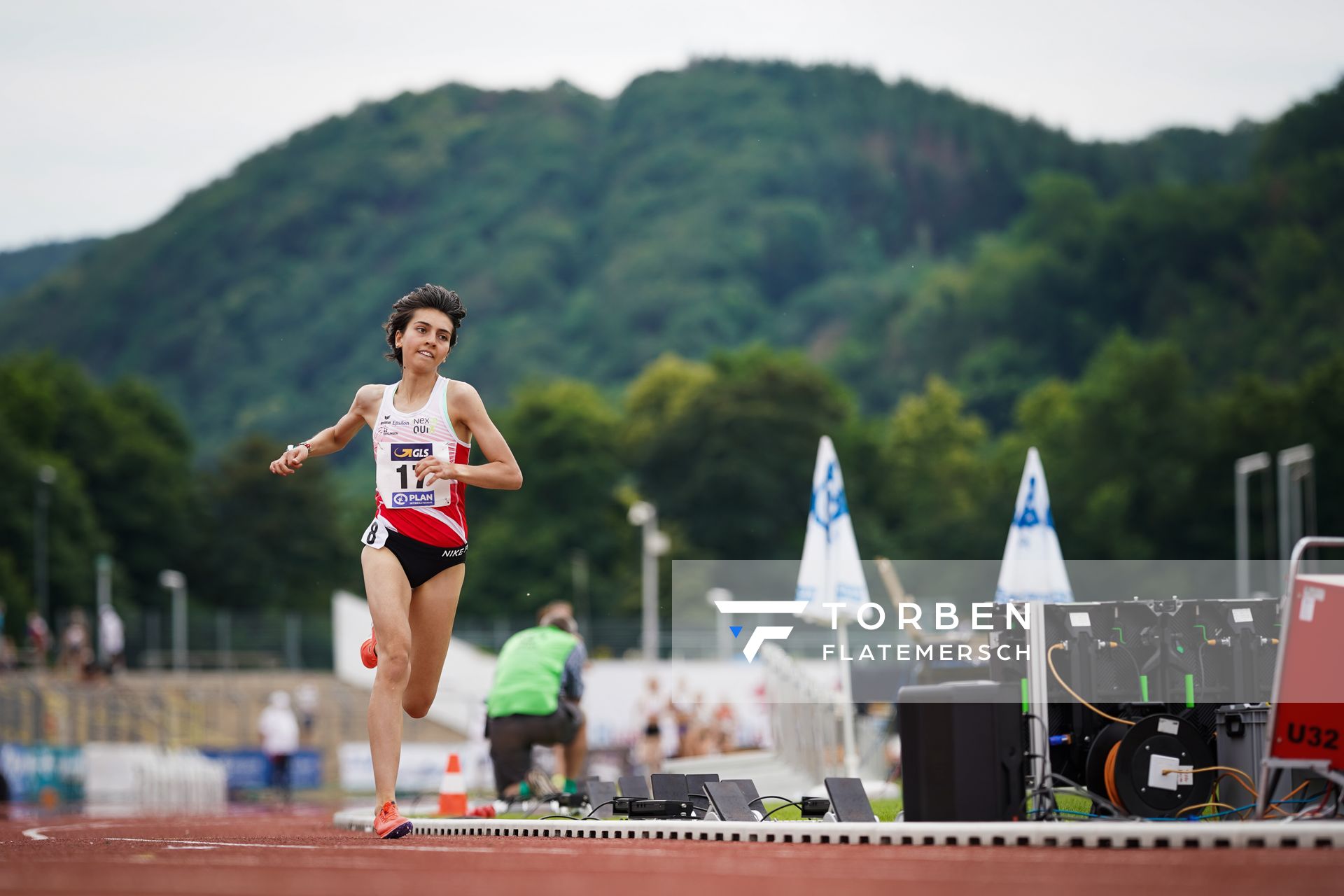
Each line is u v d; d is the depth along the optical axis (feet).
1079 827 71.05
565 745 152.25
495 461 86.69
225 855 67.56
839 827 79.30
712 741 254.47
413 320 86.79
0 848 75.00
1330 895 46.21
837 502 171.94
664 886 51.13
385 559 85.56
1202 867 57.21
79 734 493.36
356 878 53.98
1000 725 79.87
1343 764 76.79
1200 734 85.25
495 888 50.14
